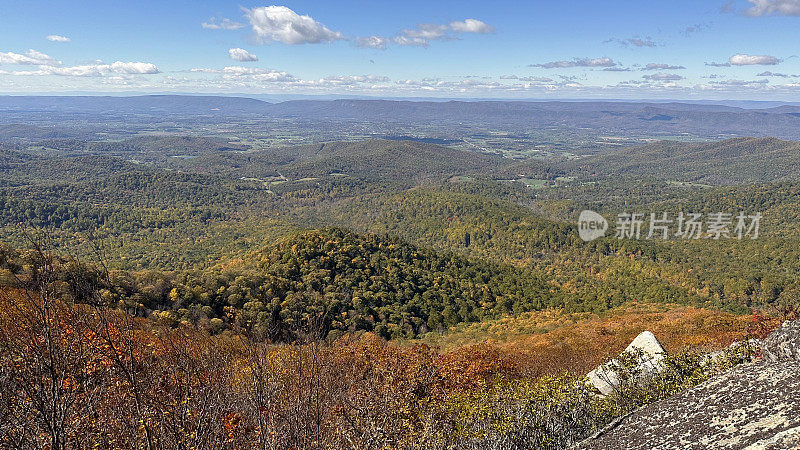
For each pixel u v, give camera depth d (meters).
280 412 4.16
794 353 4.80
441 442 6.16
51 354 2.98
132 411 3.43
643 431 4.16
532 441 6.16
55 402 2.96
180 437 3.48
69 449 3.14
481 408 6.84
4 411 3.05
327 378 5.02
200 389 3.88
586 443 4.64
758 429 3.19
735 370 4.46
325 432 4.55
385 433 5.54
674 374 7.19
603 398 7.05
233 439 3.78
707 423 3.68
